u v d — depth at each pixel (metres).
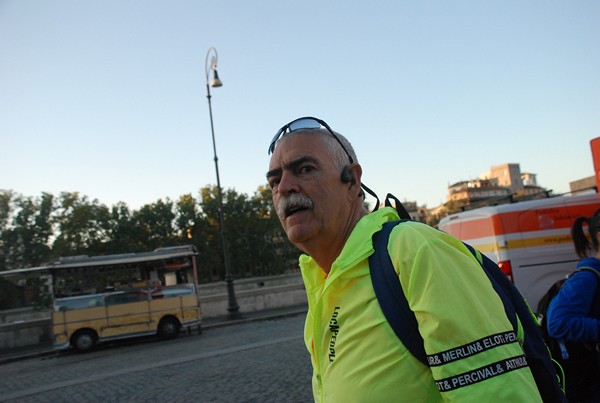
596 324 2.43
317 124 1.68
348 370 1.34
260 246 60.28
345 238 1.65
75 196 44.03
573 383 2.58
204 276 59.09
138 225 56.66
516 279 8.06
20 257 39.94
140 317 16.25
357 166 1.71
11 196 40.38
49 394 8.83
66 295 15.80
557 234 8.27
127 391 8.30
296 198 1.57
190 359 11.05
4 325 17.27
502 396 1.10
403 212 1.72
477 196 123.62
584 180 19.78
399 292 1.29
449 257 1.26
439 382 1.16
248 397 7.02
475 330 1.16
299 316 19.88
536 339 1.44
